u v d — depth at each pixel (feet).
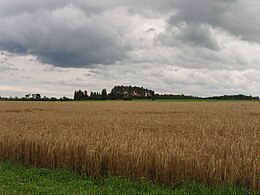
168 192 26.96
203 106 193.26
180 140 39.96
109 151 33.63
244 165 28.60
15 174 33.88
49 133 47.16
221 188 26.84
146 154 31.58
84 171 33.65
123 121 77.97
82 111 136.56
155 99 441.68
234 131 57.06
